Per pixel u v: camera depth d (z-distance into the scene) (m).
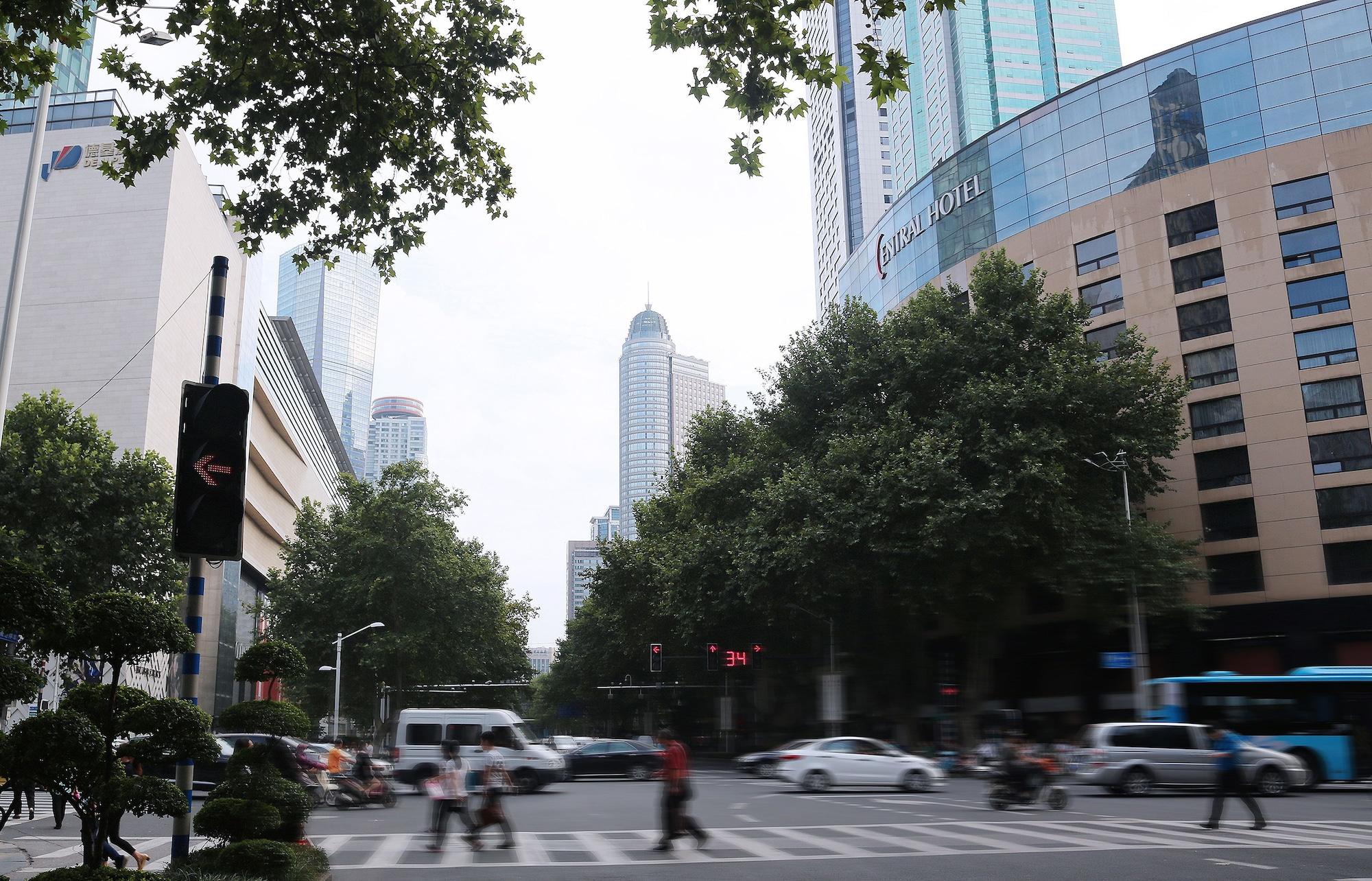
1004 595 35.88
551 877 12.61
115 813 8.25
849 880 12.11
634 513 59.91
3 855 14.82
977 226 54.00
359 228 11.83
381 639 56.00
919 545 32.25
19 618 7.83
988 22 121.62
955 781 33.19
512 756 29.78
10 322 18.81
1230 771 17.38
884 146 135.38
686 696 74.62
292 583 61.22
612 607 58.22
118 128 10.66
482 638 62.19
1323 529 40.31
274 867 9.89
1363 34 42.38
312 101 10.95
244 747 11.45
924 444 32.66
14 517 28.84
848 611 38.59
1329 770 26.11
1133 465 34.88
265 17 10.35
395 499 59.31
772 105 9.95
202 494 7.74
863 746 28.56
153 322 53.12
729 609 40.12
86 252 54.19
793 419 39.00
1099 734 25.31
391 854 15.23
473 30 11.33
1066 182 49.56
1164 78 46.72
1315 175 42.41
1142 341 37.56
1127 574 33.06
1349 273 41.12
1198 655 42.34
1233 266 43.56
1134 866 12.96
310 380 104.81
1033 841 15.83
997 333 35.62
